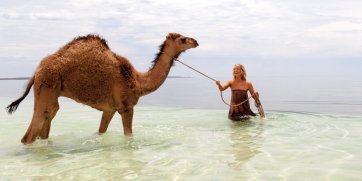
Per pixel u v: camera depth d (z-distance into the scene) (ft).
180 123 31.91
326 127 28.48
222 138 24.30
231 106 33.53
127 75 23.32
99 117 38.09
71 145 22.65
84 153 20.39
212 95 82.99
